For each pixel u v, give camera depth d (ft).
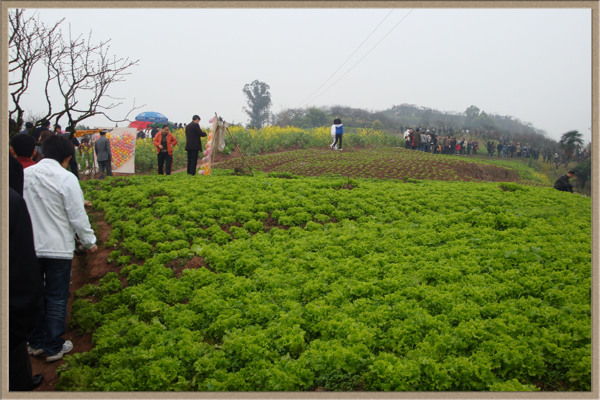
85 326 22.68
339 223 39.11
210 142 60.95
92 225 36.68
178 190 44.11
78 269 30.50
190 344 20.38
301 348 20.52
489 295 24.80
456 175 82.12
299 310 23.06
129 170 72.79
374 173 78.74
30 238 14.51
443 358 19.47
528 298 24.84
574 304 23.65
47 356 20.24
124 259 29.73
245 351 19.75
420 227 37.70
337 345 19.95
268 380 18.21
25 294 14.16
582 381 18.61
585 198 54.19
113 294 25.59
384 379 18.26
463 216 40.24
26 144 22.31
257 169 79.61
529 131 200.75
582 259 30.25
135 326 22.09
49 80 25.93
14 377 15.39
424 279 27.37
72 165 51.01
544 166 141.18
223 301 24.06
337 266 28.58
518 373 19.30
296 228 36.65
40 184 19.57
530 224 38.99
